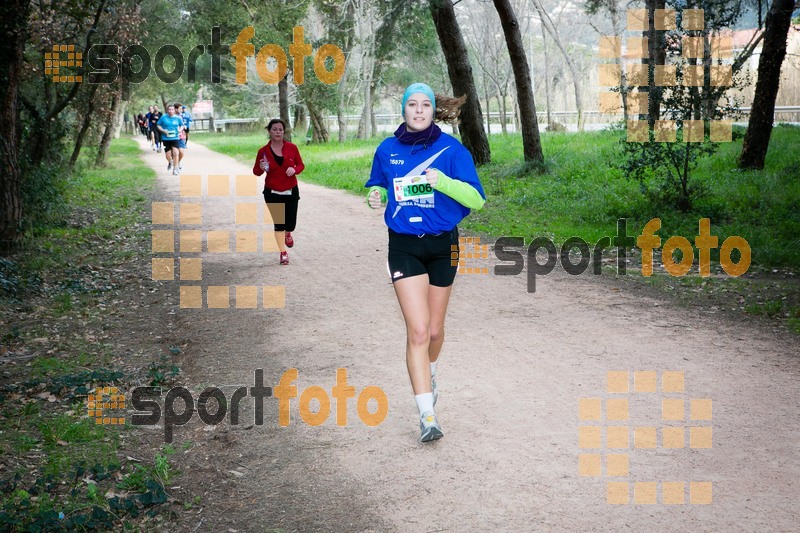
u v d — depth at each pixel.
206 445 5.07
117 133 68.00
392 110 73.88
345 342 7.19
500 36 39.41
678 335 7.05
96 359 7.04
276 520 4.09
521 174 20.59
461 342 7.01
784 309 7.88
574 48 58.69
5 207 11.71
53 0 16.31
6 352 7.26
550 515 3.98
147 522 4.11
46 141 18.03
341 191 20.48
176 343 7.50
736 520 3.87
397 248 4.86
